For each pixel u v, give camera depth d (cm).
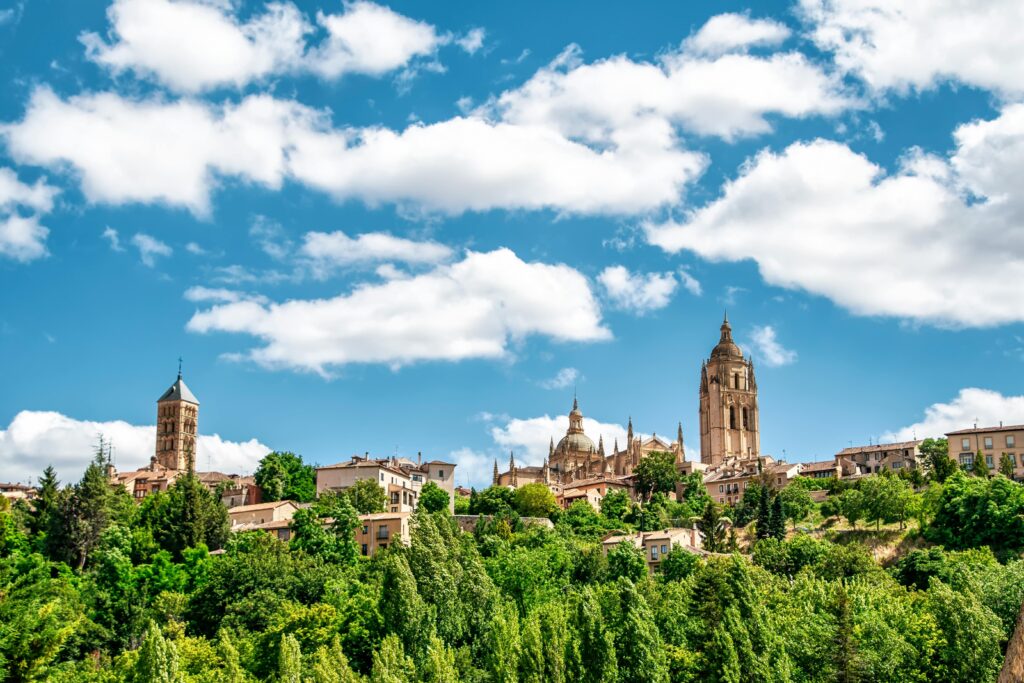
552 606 14962
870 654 13525
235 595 16950
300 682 12850
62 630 10125
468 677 13612
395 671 12925
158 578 18812
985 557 19375
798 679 13675
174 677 11438
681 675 14025
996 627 13612
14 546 19500
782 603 16462
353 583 18125
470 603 15412
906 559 19988
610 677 13350
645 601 14675
